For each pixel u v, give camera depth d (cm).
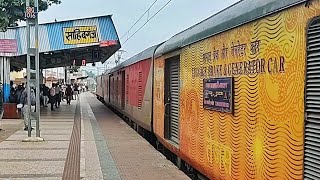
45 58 2800
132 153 1116
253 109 492
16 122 1959
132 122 1894
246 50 515
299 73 388
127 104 1991
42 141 1337
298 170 390
